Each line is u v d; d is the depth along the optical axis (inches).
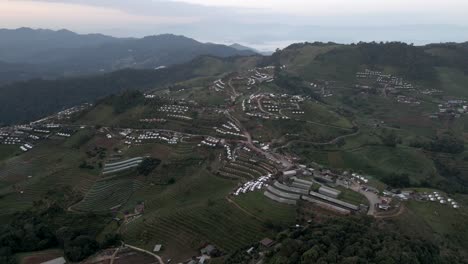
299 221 7322.8
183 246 7278.5
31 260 7027.6
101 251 7317.9
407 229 6914.4
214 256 6889.8
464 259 6422.2
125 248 7386.8
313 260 5236.2
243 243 7101.4
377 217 7209.6
